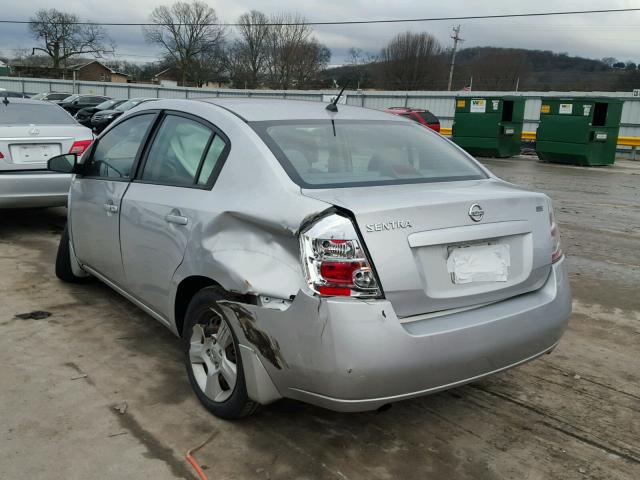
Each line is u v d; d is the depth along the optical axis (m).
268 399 2.82
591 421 3.32
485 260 2.85
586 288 5.78
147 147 3.83
